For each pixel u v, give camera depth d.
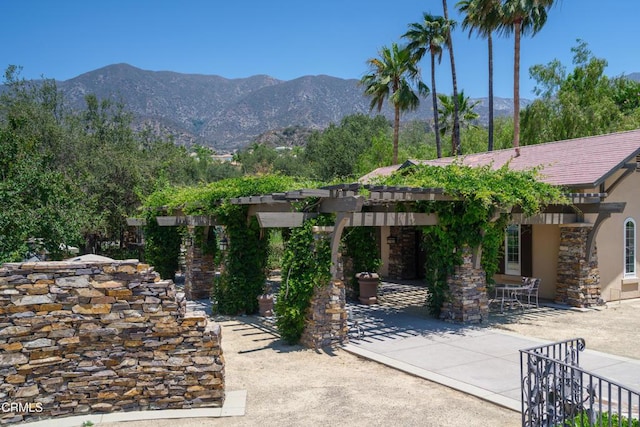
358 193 9.32
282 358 9.27
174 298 6.68
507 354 9.21
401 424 6.20
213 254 16.31
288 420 6.33
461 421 6.26
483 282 12.04
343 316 10.12
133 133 31.98
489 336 10.55
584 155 14.89
